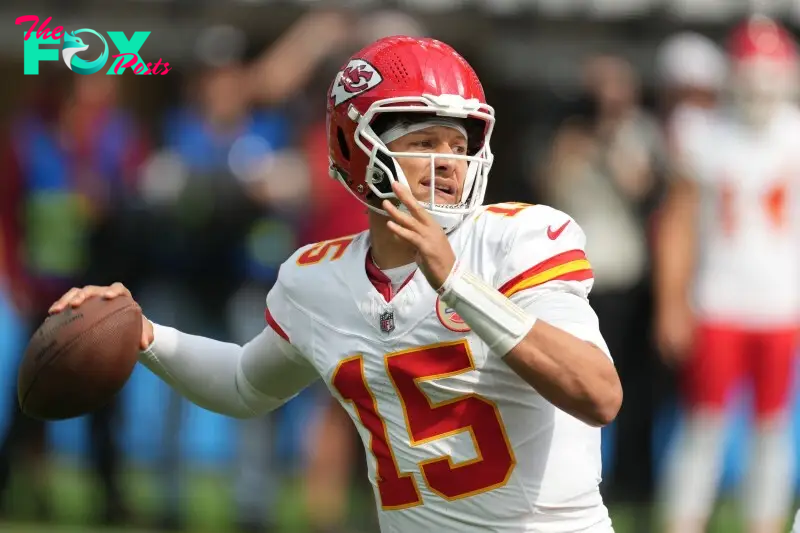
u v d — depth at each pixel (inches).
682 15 1000.2
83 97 896.9
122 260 842.8
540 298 392.8
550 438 404.8
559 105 967.6
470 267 402.3
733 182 818.2
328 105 430.6
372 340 412.2
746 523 837.2
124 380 428.5
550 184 886.4
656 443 928.9
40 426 927.7
